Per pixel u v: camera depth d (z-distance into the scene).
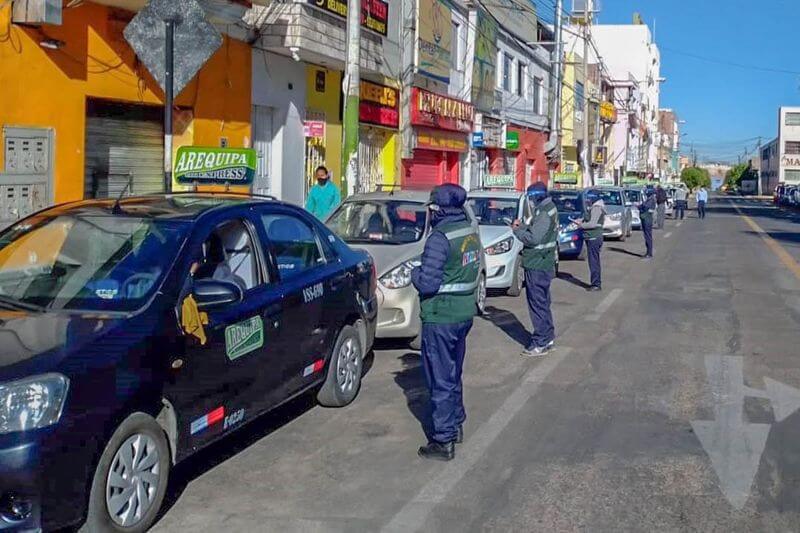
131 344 4.96
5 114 10.81
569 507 5.51
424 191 12.40
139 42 8.80
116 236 5.89
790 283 16.88
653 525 5.23
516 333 11.41
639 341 10.79
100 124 12.83
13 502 4.40
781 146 117.56
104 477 4.72
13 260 5.96
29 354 4.62
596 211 15.73
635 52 87.56
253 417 6.23
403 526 5.23
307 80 18.14
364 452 6.61
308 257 7.30
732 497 5.67
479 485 5.90
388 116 22.44
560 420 7.39
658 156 107.69
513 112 35.91
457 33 28.14
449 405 6.37
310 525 5.26
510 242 14.59
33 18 10.78
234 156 10.04
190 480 6.04
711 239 29.75
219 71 15.01
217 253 6.28
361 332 8.10
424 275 6.16
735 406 7.79
